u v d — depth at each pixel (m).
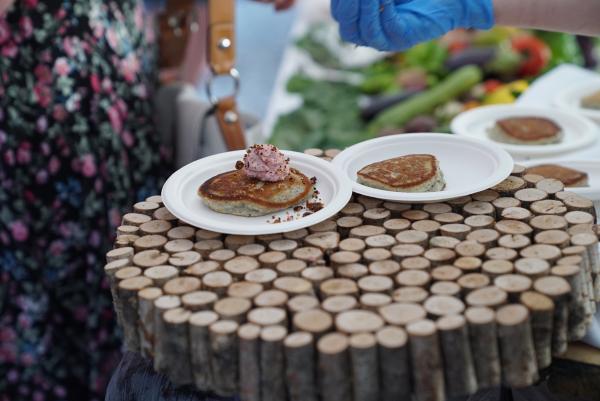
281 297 0.60
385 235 0.68
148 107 1.14
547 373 0.66
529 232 0.67
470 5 0.85
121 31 1.08
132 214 0.73
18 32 1.00
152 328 0.62
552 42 1.71
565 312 0.60
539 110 1.10
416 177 0.75
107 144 1.06
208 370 0.60
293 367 0.56
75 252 1.08
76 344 1.12
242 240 0.68
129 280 0.63
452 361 0.56
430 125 1.60
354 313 0.58
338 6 0.83
